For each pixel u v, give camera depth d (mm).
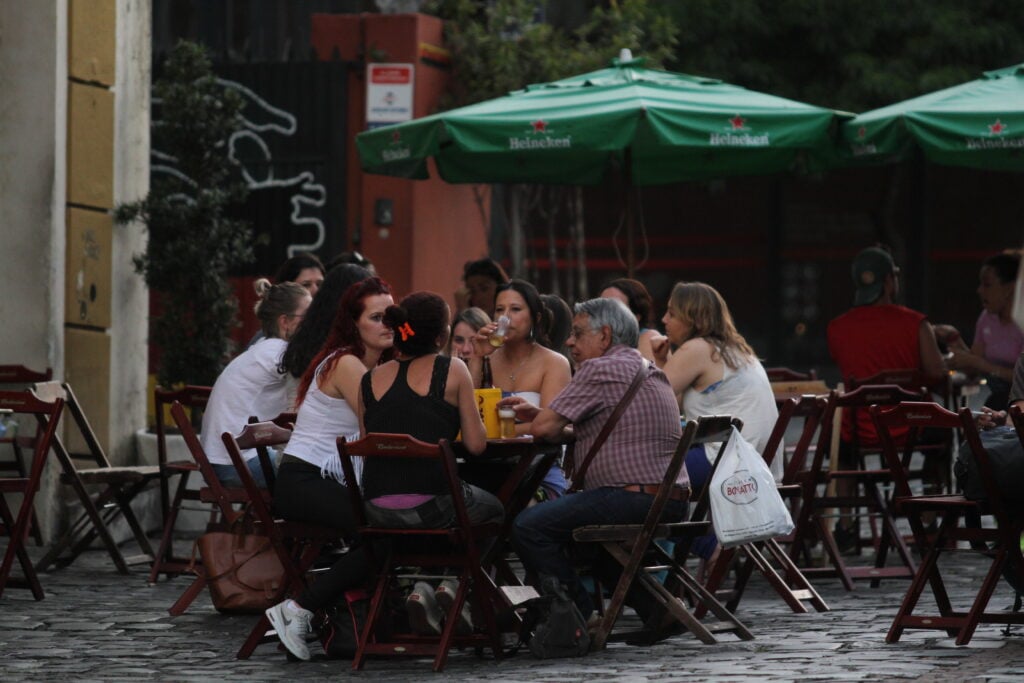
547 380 20156
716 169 30172
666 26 46844
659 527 17828
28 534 26172
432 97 44969
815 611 20781
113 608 21656
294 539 19906
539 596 17953
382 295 18984
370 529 17203
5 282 28062
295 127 44406
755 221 64750
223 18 48156
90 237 29859
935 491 25781
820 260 64750
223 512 20344
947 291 65250
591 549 18750
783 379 29547
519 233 48812
